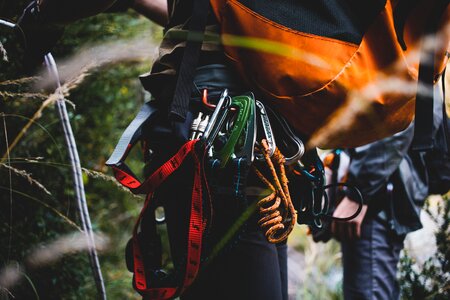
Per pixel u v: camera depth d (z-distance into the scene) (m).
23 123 1.98
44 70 1.68
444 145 2.33
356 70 1.28
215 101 1.33
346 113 1.30
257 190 1.34
